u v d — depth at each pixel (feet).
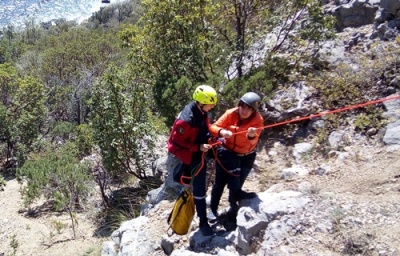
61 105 79.10
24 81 69.00
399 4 25.02
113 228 28.76
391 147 18.10
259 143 22.18
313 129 21.33
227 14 28.35
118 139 32.12
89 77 80.43
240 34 28.04
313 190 16.61
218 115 23.36
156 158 33.32
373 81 21.86
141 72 32.27
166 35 29.35
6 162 63.05
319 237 13.88
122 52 98.37
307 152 20.10
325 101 22.08
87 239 30.19
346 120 20.76
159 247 17.33
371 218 14.15
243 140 15.58
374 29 26.07
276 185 17.84
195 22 29.01
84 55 99.45
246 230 14.79
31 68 104.06
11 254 30.58
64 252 28.86
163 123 30.60
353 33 27.25
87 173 37.06
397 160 17.17
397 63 21.80
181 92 25.27
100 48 102.53
